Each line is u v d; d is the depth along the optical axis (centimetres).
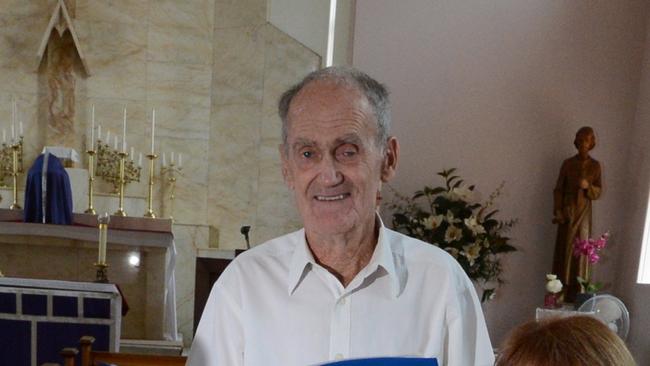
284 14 633
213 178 676
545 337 92
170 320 498
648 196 389
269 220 645
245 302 133
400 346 128
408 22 407
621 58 413
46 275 477
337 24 511
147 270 480
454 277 133
